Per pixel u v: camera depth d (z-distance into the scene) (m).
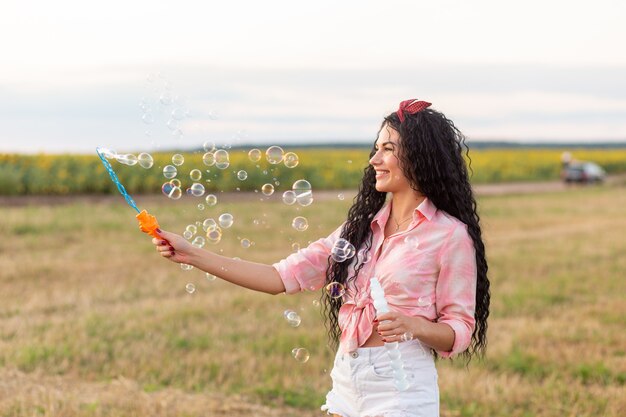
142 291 8.88
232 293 8.81
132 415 4.69
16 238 12.55
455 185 2.70
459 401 5.29
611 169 53.12
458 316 2.61
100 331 6.86
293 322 3.05
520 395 5.38
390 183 2.71
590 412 5.09
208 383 5.52
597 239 14.63
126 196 2.77
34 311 7.75
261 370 5.87
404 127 2.68
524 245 13.62
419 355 2.62
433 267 2.62
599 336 7.12
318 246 2.88
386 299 2.64
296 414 5.02
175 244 2.79
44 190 23.12
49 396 4.95
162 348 6.35
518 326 7.49
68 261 10.65
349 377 2.68
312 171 30.77
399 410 2.59
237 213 18.05
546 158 52.41
